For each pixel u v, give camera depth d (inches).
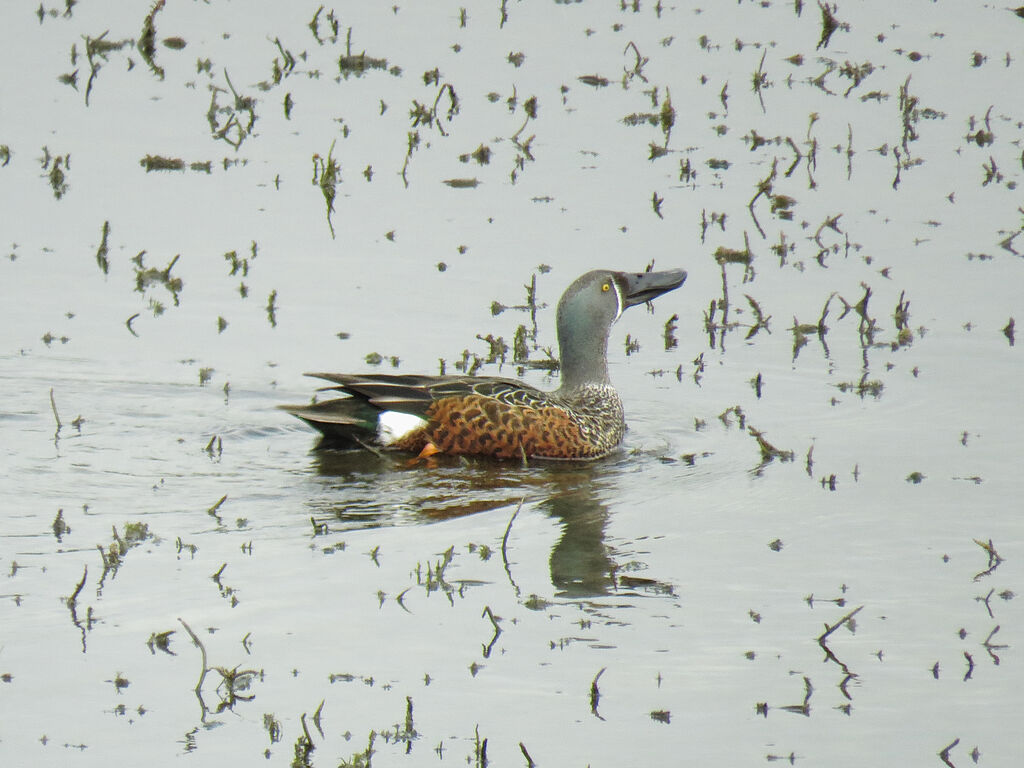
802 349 642.2
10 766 323.9
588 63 964.0
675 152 839.7
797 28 1038.4
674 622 402.0
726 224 751.1
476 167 812.6
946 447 539.2
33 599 402.3
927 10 1071.0
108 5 1043.9
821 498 495.8
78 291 669.3
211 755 330.3
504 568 436.8
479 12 1059.9
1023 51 988.6
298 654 378.3
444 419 547.8
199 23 1018.1
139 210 753.0
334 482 511.8
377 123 866.1
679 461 540.4
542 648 385.1
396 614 402.3
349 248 721.0
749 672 374.0
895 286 692.7
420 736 340.2
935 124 878.4
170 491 493.4
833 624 400.8
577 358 580.7
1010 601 414.6
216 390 586.6
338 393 586.2
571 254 714.2
